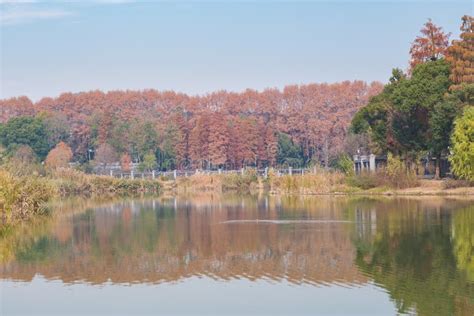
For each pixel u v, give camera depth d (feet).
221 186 303.27
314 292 80.43
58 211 185.47
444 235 118.62
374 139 257.14
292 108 519.19
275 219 152.66
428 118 236.43
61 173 287.69
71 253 109.09
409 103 231.71
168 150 436.76
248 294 80.38
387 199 202.49
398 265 93.76
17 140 422.82
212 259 101.81
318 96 517.14
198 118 454.81
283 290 81.76
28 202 165.27
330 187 240.12
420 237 117.19
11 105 563.07
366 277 87.04
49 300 79.10
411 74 263.29
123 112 543.39
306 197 226.99
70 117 541.75
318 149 499.10
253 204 200.54
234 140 440.86
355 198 212.64
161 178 330.34
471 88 215.51
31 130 424.87
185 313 73.36
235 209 183.32
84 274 92.58
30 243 120.37
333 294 79.30
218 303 76.79
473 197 198.29
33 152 392.68
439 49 263.70
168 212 179.32
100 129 437.17
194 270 94.12
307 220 148.77
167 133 443.32
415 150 244.63
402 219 144.05
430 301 75.25
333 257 100.94
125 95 578.25
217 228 138.31
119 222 153.99
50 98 566.36
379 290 80.43
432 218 143.54
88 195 273.13
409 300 75.87
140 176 360.89
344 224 138.92
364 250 106.01
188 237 125.70
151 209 190.70
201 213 174.09
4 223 151.64
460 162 200.54
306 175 246.06
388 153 251.80
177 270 94.27
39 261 102.22
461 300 75.41
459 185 215.72
